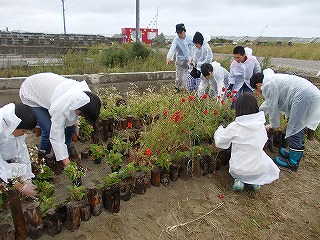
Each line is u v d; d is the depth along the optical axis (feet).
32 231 8.27
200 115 13.99
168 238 9.28
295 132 13.47
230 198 11.63
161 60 34.17
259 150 11.37
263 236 9.95
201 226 9.97
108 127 14.76
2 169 8.62
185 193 11.37
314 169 14.60
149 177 11.53
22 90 11.59
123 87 26.30
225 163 13.38
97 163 12.46
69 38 70.23
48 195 9.59
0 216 9.07
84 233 8.80
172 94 17.56
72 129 11.84
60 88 10.19
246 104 11.44
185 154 12.26
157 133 12.13
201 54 21.71
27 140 14.39
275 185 12.87
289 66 49.03
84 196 9.57
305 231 10.41
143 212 10.03
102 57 34.01
